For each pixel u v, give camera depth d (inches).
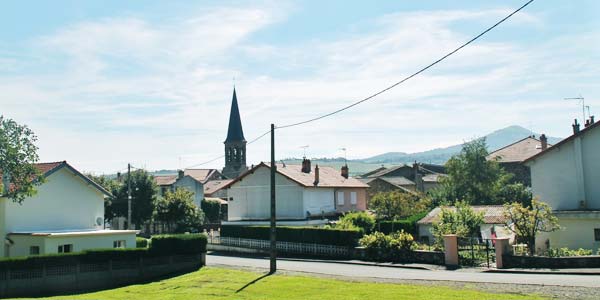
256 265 1412.4
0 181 1259.2
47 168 1376.7
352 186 2411.4
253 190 2262.6
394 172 4010.8
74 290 1138.7
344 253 1581.0
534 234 1249.4
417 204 2317.9
